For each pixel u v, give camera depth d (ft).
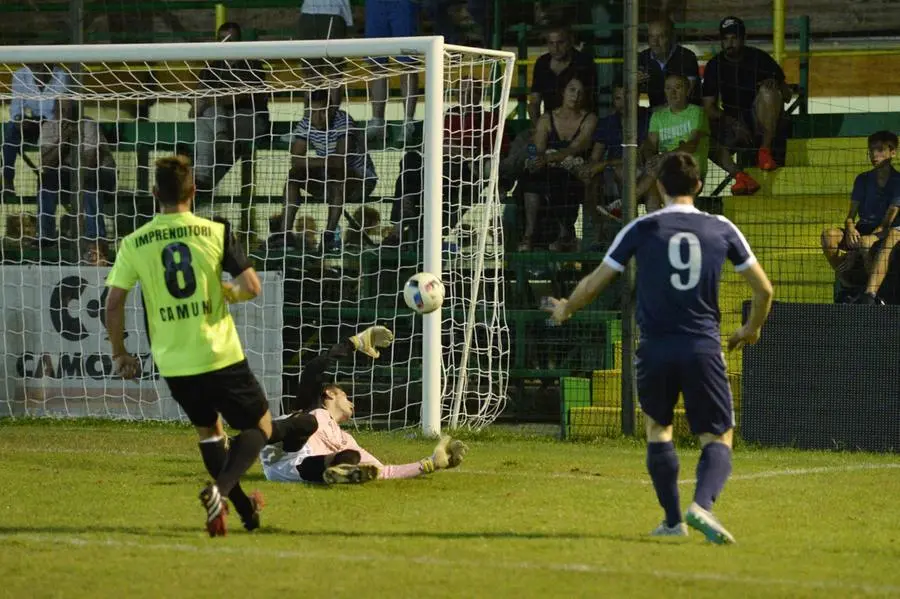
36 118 176.04
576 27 172.65
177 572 63.05
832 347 125.70
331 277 166.30
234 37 168.86
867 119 173.27
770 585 60.13
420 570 63.52
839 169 166.09
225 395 71.92
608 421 134.21
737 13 197.26
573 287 161.07
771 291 72.54
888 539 74.02
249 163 171.01
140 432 135.95
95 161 168.86
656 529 74.13
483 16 175.83
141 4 195.11
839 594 58.39
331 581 60.95
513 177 161.79
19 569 63.87
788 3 198.59
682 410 131.13
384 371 164.45
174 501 88.22
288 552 68.39
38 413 151.64
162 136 183.32
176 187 72.79
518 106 177.68
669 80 157.28
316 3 169.48
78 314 150.71
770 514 83.30
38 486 95.30
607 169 160.04
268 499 88.12
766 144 162.20
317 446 96.17
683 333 70.18
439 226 132.16
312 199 164.66
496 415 147.54
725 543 70.69
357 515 81.82
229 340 72.38
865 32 198.39
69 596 57.88
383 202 168.45
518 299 160.66
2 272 152.15
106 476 101.35
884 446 123.75
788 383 127.34
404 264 165.48
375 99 167.84
